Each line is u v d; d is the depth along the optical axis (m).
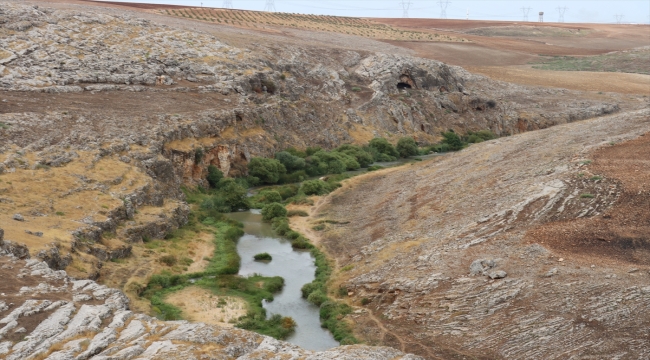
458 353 22.05
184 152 46.84
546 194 34.06
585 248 27.48
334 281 30.78
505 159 47.28
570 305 23.11
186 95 60.34
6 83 51.62
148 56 66.75
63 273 22.58
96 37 67.88
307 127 68.69
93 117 46.81
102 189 35.34
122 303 20.86
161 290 28.81
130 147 42.31
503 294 24.81
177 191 43.59
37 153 37.19
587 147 43.41
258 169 54.38
